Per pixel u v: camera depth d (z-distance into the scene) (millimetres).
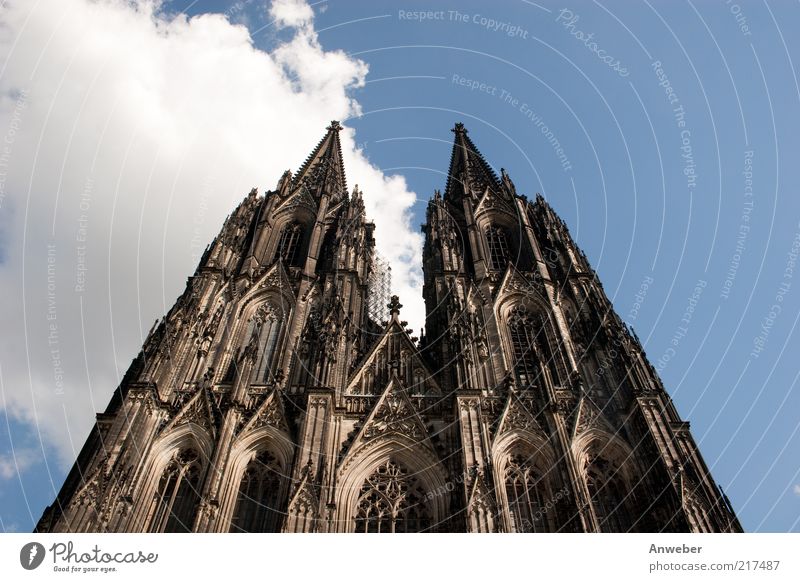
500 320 83688
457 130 135625
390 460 65875
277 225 104125
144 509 60281
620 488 64312
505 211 108188
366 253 98125
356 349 79750
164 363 71375
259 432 67250
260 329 83188
